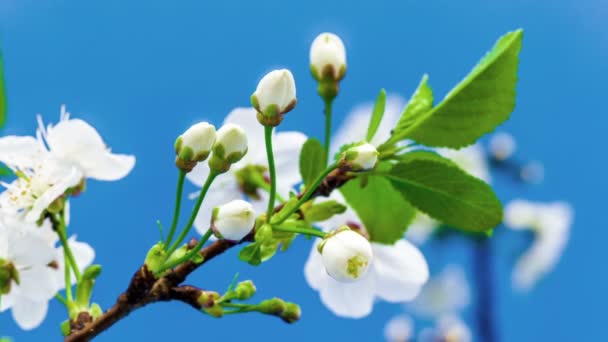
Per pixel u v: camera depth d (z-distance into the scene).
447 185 0.50
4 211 0.49
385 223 0.51
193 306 0.48
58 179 0.49
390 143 0.50
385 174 0.50
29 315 0.50
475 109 0.50
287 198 0.51
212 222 0.47
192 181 0.51
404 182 0.50
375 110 0.50
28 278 0.50
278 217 0.48
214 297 0.48
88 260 0.51
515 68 0.49
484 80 0.50
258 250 0.48
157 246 0.48
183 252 0.48
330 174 0.49
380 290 0.52
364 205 0.51
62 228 0.49
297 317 0.49
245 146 0.47
